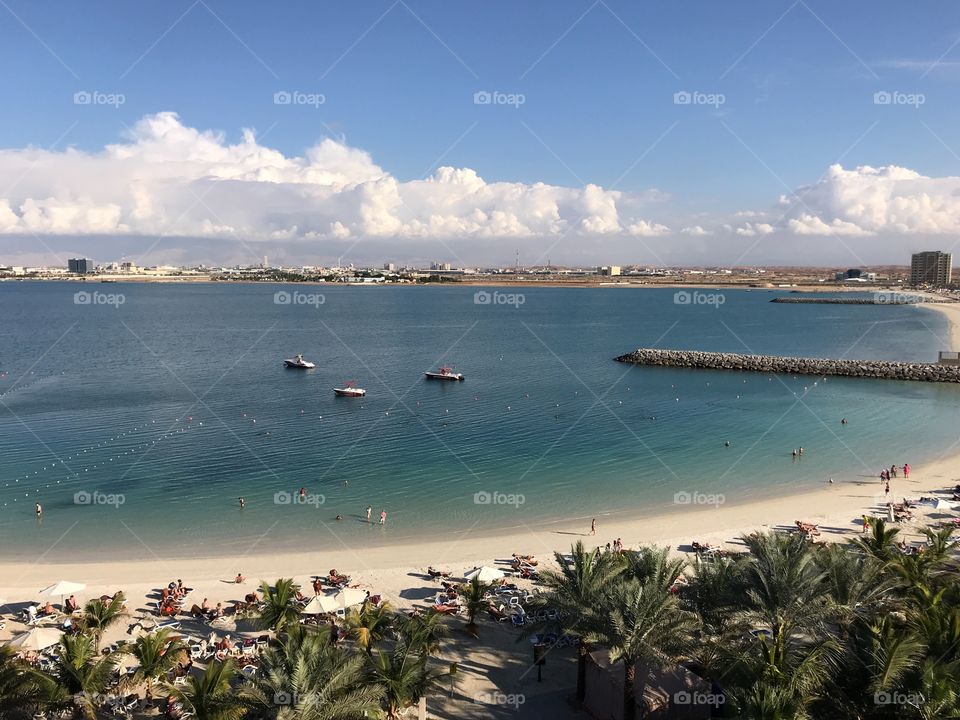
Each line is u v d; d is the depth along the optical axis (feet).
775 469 193.57
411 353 468.75
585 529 147.33
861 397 310.04
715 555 105.40
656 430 242.78
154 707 84.02
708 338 581.53
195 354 446.19
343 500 166.30
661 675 78.28
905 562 95.25
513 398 304.30
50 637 92.22
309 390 320.50
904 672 63.93
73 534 143.64
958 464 197.88
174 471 189.47
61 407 274.77
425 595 116.47
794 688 64.54
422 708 78.84
